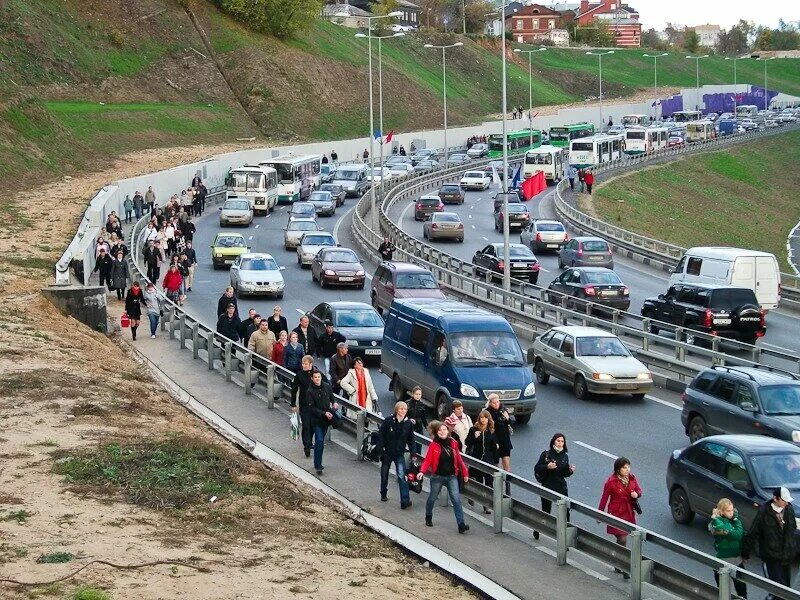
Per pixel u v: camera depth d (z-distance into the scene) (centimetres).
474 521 1961
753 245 9588
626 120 15250
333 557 1597
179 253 4706
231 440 2319
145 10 13025
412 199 8894
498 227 7088
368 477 2216
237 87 12925
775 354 3241
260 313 4234
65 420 2194
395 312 3003
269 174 7894
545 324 3825
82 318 3644
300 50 14175
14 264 4350
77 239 4722
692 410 2484
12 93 8438
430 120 14888
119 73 11825
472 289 4891
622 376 2967
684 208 10050
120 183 6869
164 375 3102
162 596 1324
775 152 14225
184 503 1758
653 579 1554
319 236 5606
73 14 12194
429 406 2750
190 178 8381
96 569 1399
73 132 9056
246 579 1426
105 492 1767
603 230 7006
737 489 1828
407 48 17600
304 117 12838
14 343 2888
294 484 2011
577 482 2220
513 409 2641
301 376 2275
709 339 3466
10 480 1780
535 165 9875
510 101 18188
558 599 1585
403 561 1667
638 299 4944
